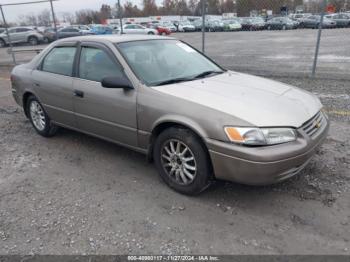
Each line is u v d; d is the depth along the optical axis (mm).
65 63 4570
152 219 3123
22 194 3643
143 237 2885
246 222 3037
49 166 4293
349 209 3166
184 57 4398
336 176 3752
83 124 4422
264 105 3240
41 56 5066
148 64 3943
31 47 28000
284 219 3061
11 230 3047
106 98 3922
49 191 3686
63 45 4676
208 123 3096
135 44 4172
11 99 8141
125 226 3035
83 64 4297
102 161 4375
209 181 3344
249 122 2984
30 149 4867
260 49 17375
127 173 4027
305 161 3156
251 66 11086
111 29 32906
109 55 4000
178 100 3338
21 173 4125
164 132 3463
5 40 30609
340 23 32375
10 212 3320
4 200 3537
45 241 2885
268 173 2922
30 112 5414
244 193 3492
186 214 3180
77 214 3240
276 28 35219
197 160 3240
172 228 2986
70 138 5234
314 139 3217
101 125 4145
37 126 5355
